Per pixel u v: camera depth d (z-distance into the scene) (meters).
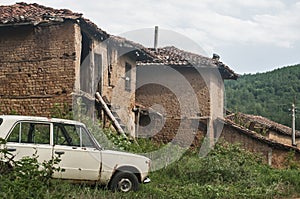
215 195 12.85
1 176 8.53
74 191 9.88
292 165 26.48
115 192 10.73
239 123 29.97
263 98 59.91
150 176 14.37
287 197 14.61
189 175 15.58
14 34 17.50
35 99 17.08
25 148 10.26
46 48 17.16
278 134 33.59
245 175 16.55
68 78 16.81
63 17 16.59
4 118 10.38
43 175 9.02
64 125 10.88
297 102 55.06
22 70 17.33
